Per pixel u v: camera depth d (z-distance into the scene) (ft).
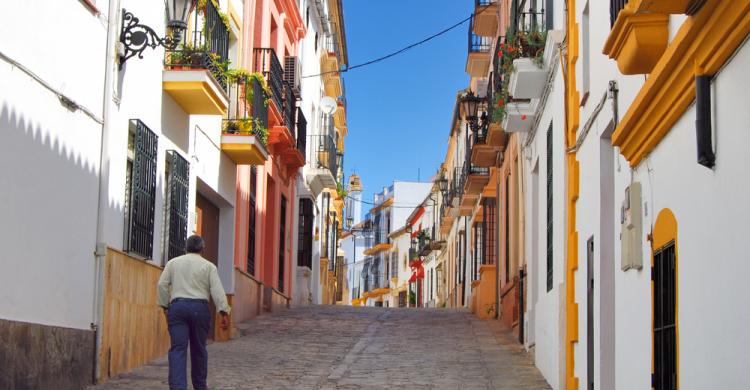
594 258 30.63
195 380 31.91
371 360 46.21
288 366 43.01
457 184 115.96
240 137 55.47
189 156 48.65
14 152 28.53
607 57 28.89
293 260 87.92
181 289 31.65
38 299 30.27
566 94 36.35
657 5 18.22
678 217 20.77
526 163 54.29
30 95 29.68
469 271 105.19
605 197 29.68
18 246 28.76
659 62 20.16
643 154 23.99
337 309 82.02
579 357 33.83
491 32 84.33
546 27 43.06
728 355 17.11
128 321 38.88
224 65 49.49
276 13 74.69
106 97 36.37
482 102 73.56
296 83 79.46
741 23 15.79
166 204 44.68
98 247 35.65
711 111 18.02
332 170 100.99
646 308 23.88
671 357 21.25
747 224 16.08
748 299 15.99
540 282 44.68
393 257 216.54
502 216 71.05
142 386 34.81
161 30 44.45
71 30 33.04
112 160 37.29
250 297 66.33
